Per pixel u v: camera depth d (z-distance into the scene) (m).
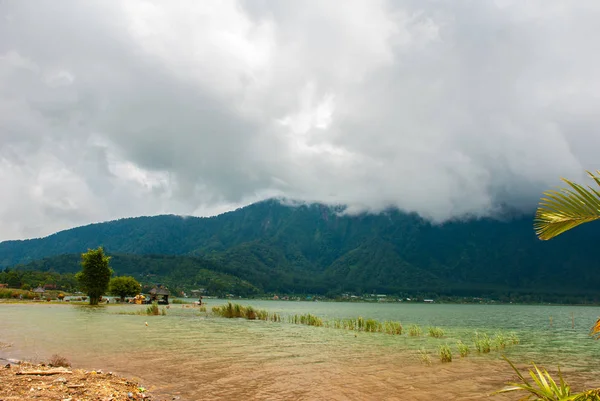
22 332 34.66
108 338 32.34
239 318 65.50
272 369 21.81
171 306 107.62
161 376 19.05
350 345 33.31
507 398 16.55
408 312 138.12
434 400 16.17
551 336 47.84
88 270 90.25
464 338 41.81
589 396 6.38
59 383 15.09
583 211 6.89
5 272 165.62
